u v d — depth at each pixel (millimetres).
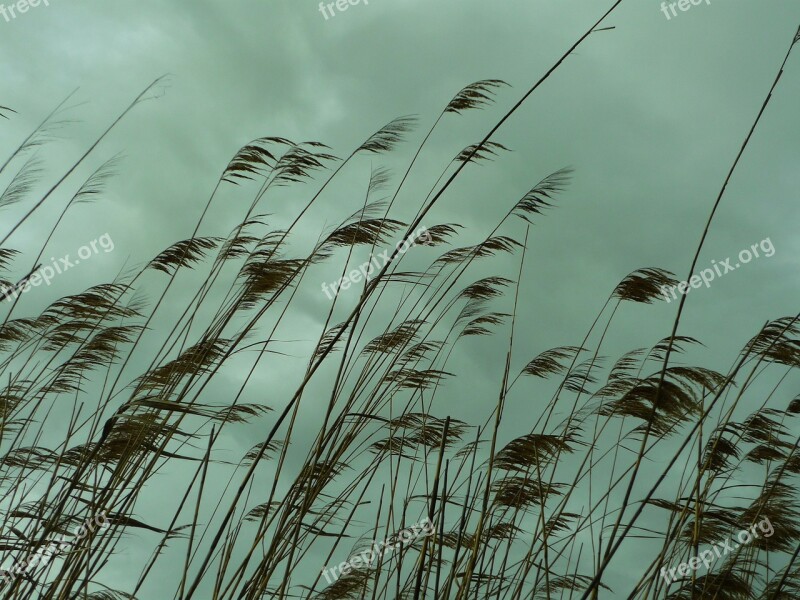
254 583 2889
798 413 3342
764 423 3373
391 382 3352
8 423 3355
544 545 2838
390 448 3312
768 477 3377
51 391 3447
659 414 2898
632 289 3365
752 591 3137
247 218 3473
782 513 3135
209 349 3174
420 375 3422
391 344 3391
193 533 2789
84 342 3504
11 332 3508
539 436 3189
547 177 3312
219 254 3422
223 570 2910
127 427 2750
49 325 3516
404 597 3068
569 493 3244
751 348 2979
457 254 3424
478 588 3104
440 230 3369
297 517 2979
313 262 3289
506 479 3373
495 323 3584
